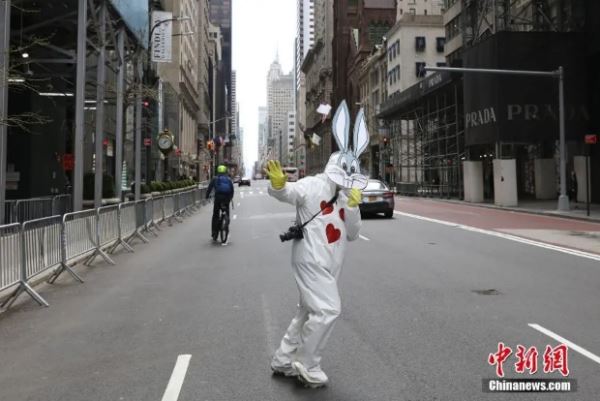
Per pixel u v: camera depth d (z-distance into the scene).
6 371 5.32
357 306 7.62
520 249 13.44
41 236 8.78
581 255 12.45
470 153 41.56
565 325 6.62
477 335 6.22
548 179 35.84
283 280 9.63
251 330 6.56
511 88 31.28
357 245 14.13
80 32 17.25
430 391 4.64
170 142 34.25
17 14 20.70
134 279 9.99
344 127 5.06
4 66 12.57
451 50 49.00
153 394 4.68
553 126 31.50
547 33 31.47
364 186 4.98
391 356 5.53
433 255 12.42
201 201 36.88
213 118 129.50
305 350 4.66
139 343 6.13
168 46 30.34
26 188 23.11
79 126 17.14
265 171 4.82
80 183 17.11
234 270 10.77
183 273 10.56
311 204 4.78
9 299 7.89
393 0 95.06
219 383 4.88
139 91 22.83
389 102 54.22
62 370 5.32
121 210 13.90
